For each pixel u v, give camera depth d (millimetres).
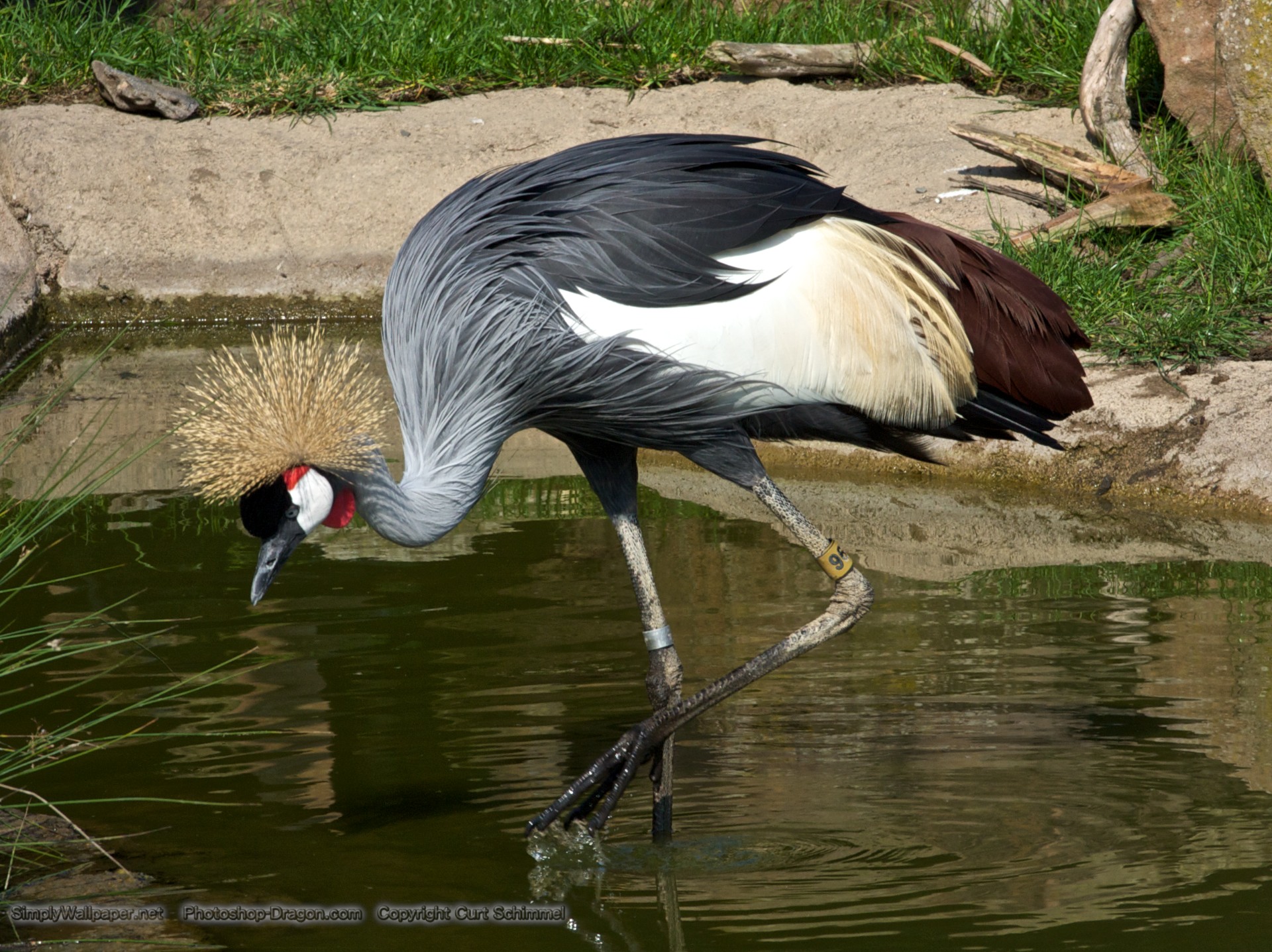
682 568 10461
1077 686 8375
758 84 20844
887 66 20594
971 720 8055
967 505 11875
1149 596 9688
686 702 7184
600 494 7723
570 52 21672
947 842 6801
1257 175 15492
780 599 9781
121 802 7293
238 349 17797
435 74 21578
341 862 6719
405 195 20016
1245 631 9008
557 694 8422
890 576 10242
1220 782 7254
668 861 6781
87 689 8492
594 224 7094
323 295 19703
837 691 8500
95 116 20359
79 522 11383
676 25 22078
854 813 7129
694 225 7094
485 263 7121
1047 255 14617
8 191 19500
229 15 22969
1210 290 13531
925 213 17000
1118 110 16641
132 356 17484
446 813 7191
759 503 12094
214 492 6730
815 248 7297
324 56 21672
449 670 8742
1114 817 6953
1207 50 16094
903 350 7320
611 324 7055
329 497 6734
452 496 7051
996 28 20375
